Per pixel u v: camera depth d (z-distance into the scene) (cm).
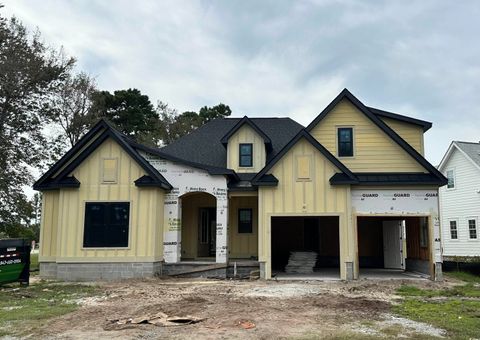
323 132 1695
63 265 1534
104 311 883
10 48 2752
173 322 762
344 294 1151
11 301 1040
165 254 1641
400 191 1558
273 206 1551
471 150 2831
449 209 2952
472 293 1201
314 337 657
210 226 1988
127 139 1689
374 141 1666
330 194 1538
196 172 1684
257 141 1884
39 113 2972
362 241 2094
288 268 1750
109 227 1551
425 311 900
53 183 1581
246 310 883
